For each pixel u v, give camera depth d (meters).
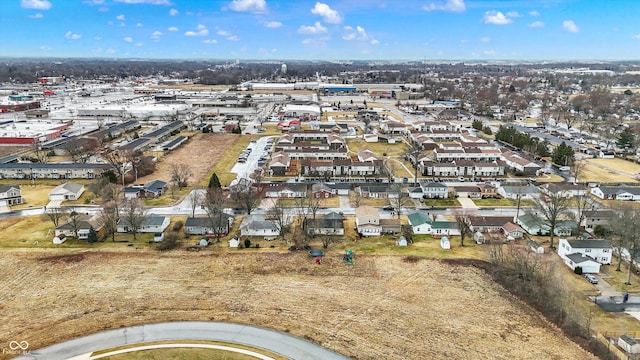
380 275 67.56
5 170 115.25
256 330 53.56
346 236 81.88
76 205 95.75
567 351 50.59
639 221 71.56
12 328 53.53
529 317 57.16
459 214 92.56
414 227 83.69
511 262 69.12
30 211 92.62
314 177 119.88
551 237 77.00
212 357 48.28
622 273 68.88
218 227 80.56
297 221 87.81
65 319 55.50
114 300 59.97
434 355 49.53
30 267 68.56
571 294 61.69
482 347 51.06
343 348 50.47
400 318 56.66
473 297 61.62
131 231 83.12
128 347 49.91
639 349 49.78
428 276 67.25
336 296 61.72
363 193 102.31
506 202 100.06
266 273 68.00
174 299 60.41
